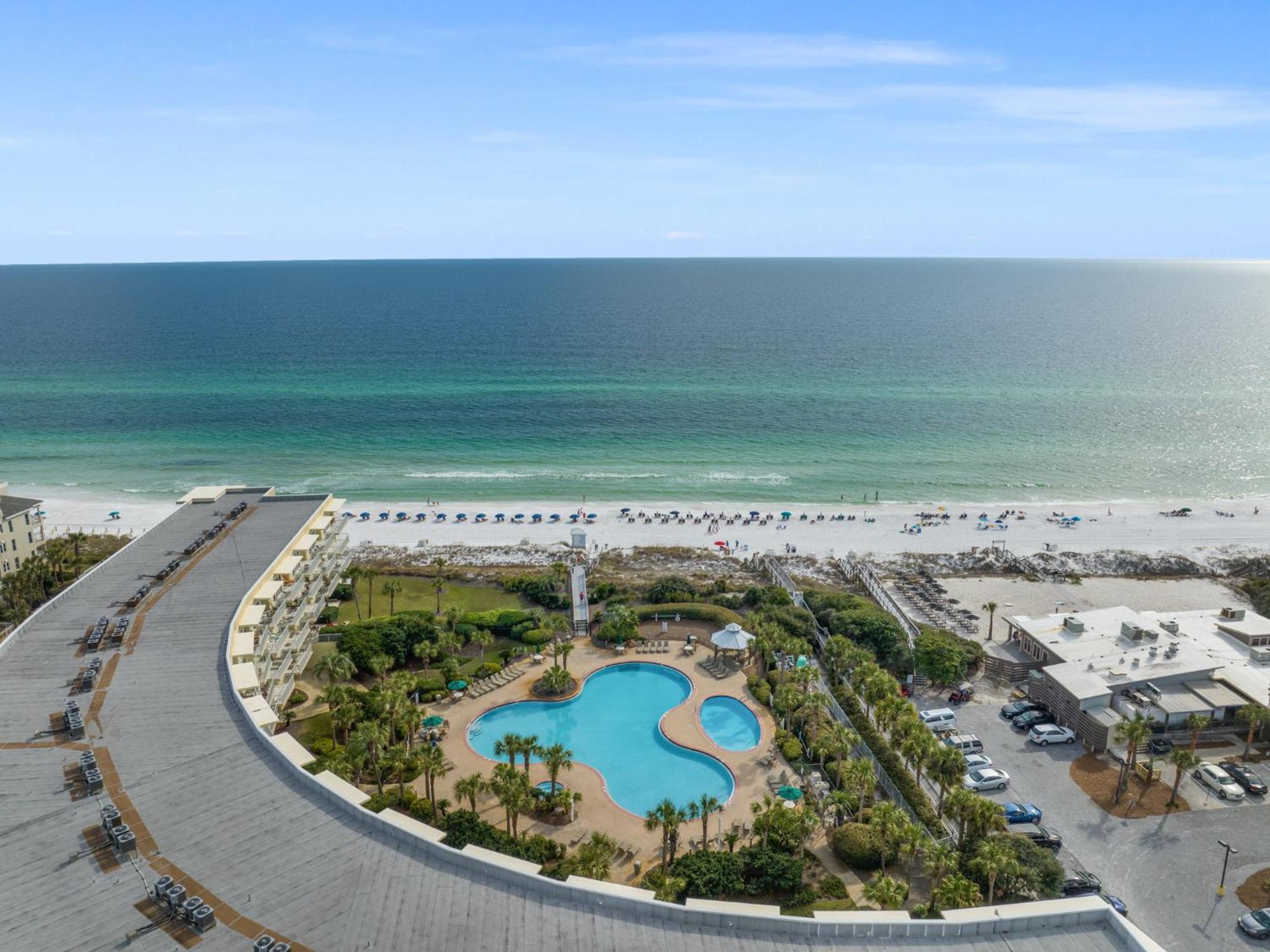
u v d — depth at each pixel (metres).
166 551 101.31
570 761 76.25
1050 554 150.25
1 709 66.31
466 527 165.00
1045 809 78.50
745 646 105.75
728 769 84.62
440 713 94.44
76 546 138.75
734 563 145.88
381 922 45.94
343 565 125.00
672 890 58.41
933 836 72.44
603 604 124.00
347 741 83.38
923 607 128.50
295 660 97.25
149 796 56.16
